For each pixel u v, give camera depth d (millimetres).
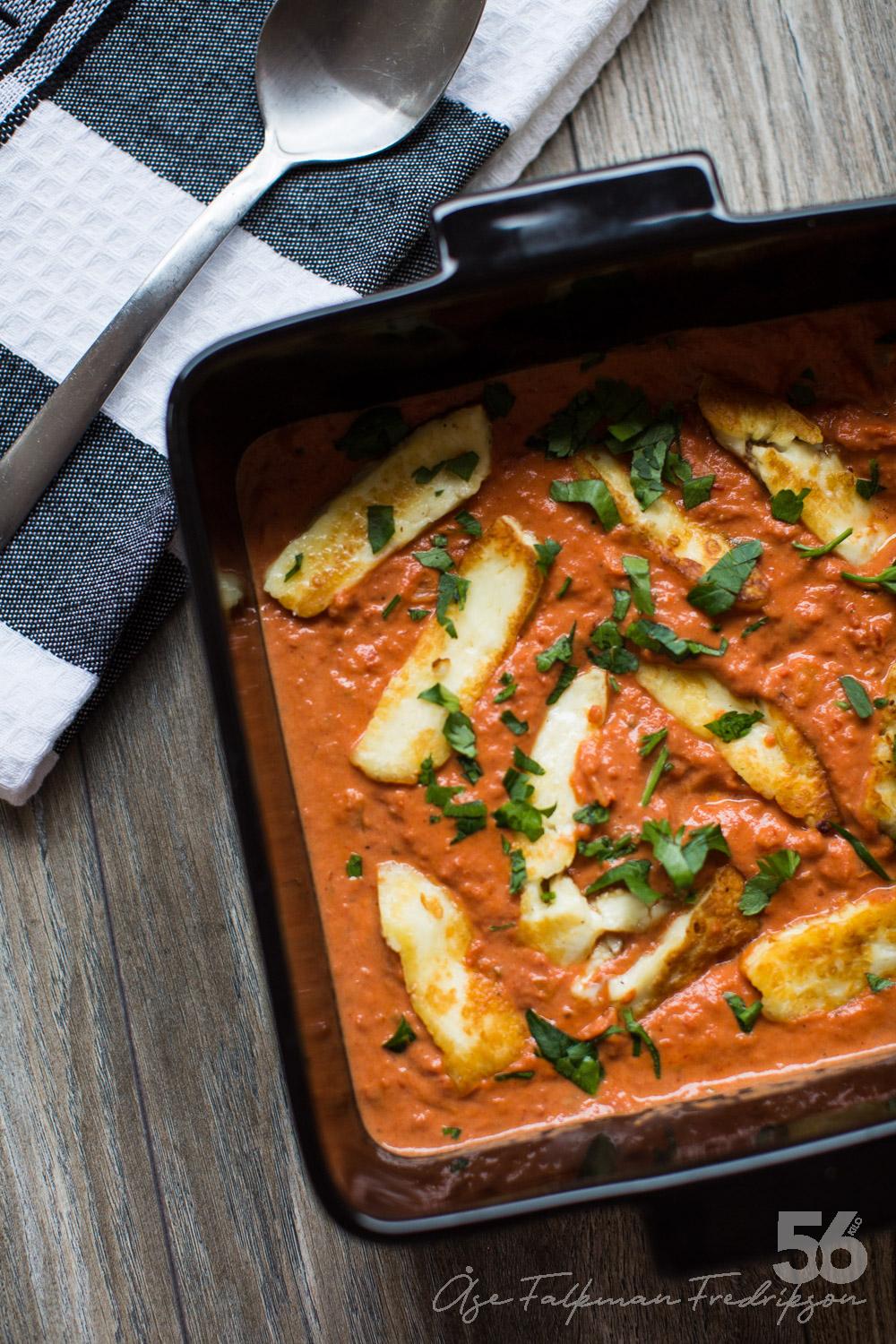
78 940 643
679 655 601
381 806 604
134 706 644
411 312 576
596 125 652
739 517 611
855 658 606
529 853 598
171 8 635
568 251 571
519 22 636
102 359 622
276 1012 557
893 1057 591
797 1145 558
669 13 650
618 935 599
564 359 611
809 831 601
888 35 650
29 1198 638
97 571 626
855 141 649
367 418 612
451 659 605
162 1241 637
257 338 569
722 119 650
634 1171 563
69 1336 634
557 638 605
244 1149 639
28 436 624
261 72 633
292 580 609
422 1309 630
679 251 573
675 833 601
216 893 643
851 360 611
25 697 626
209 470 586
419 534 611
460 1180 584
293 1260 634
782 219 568
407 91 631
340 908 602
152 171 634
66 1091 640
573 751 602
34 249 633
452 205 571
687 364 611
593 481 607
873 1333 624
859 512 611
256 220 633
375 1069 598
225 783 644
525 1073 594
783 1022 596
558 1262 630
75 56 634
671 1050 596
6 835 643
